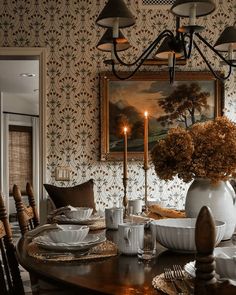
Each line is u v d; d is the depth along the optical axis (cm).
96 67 442
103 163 441
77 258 135
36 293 181
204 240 74
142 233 140
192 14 206
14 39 439
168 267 126
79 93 441
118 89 437
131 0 445
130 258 137
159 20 445
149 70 440
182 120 438
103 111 434
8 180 943
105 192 441
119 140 436
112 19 228
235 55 420
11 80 699
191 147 160
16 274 174
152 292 102
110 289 104
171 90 439
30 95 908
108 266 127
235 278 102
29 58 453
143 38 443
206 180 167
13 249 176
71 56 442
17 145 976
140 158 436
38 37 441
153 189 441
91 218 219
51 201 423
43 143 437
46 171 438
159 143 170
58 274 118
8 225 178
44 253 142
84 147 441
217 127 163
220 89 439
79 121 441
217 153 160
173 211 207
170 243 143
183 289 99
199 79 437
